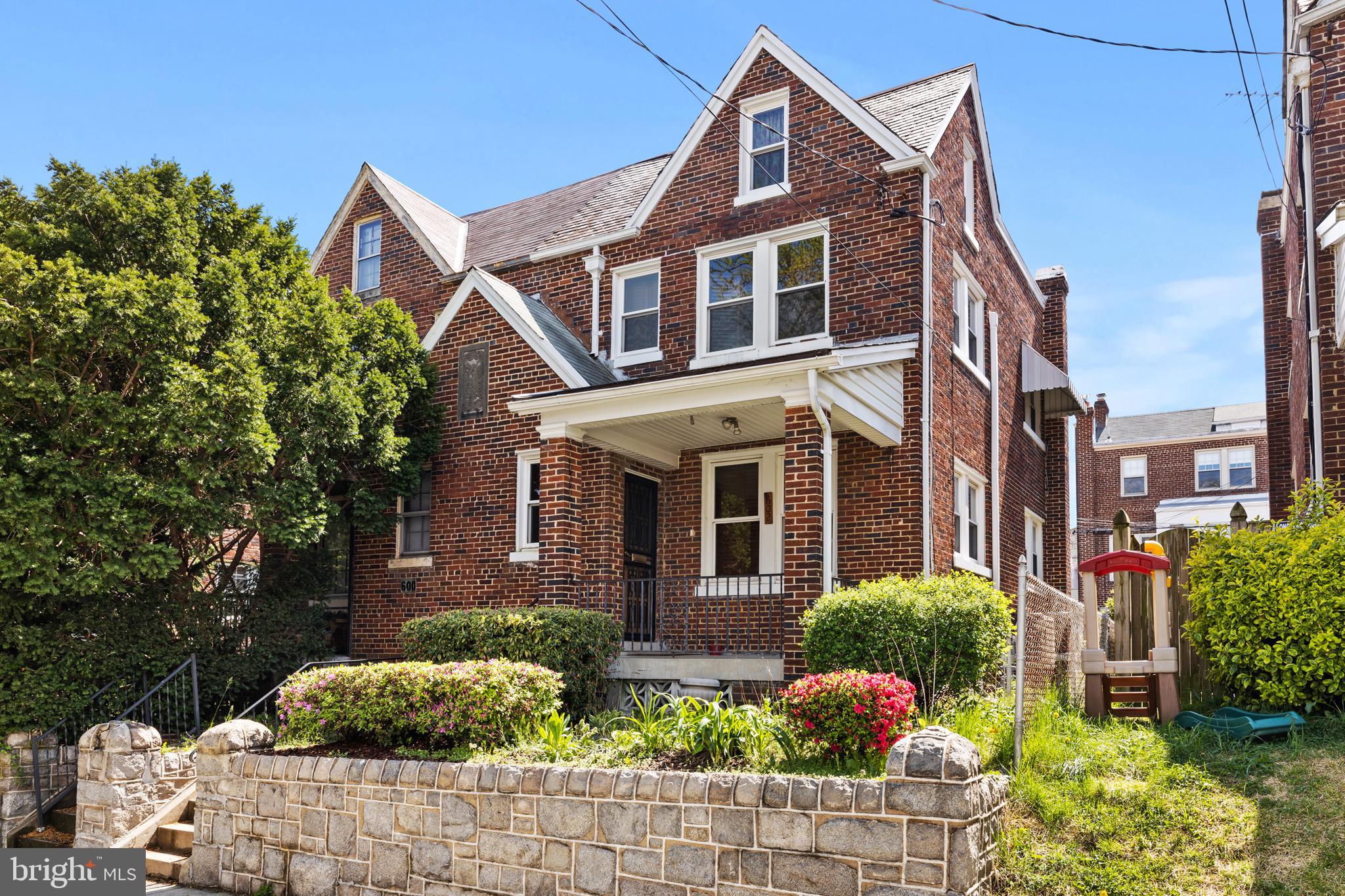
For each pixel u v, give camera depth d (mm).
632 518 14539
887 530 12992
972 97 16516
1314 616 8898
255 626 13555
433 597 15266
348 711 9109
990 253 17203
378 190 18906
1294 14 13719
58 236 11422
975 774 6152
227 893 8805
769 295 14477
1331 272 12039
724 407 12117
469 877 7566
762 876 6355
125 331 10516
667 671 11875
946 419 14078
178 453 11422
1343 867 6055
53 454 10305
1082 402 19906
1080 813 6945
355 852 8180
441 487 15484
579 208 18328
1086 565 10578
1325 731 8273
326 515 13016
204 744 9281
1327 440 11828
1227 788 7246
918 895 5859
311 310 13383
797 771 7223
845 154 14148
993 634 9367
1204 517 34375
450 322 15828
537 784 7355
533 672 9219
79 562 10969
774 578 13734
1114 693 10141
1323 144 12203
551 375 14555
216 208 13477
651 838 6801
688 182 15484
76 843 9938
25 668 11125
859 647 9430
